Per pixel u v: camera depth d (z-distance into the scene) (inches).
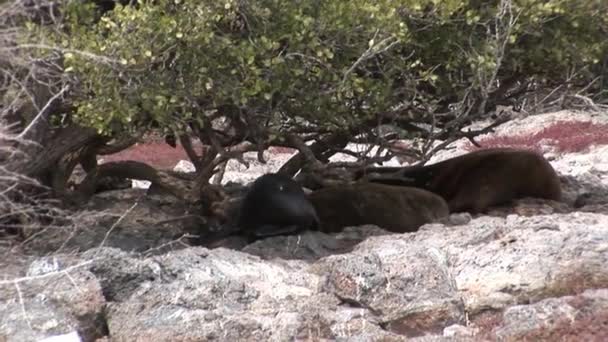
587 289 1379.2
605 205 2149.4
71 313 1298.0
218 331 1284.4
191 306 1338.6
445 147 2100.1
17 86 1567.4
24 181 1605.6
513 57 1878.7
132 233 1870.1
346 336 1315.2
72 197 2015.3
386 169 2128.4
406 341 1282.0
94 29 1534.2
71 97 1652.3
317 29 1574.8
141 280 1373.0
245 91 1579.7
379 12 1568.7
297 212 1753.2
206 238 1843.0
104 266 1364.4
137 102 1588.3
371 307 1366.9
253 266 1444.4
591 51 1878.7
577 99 2241.6
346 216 1881.2
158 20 1476.4
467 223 1770.4
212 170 1918.1
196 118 1673.2
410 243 1531.7
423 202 1881.2
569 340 1252.5
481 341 1270.9
